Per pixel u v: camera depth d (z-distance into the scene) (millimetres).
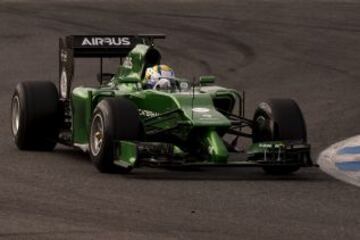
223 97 42094
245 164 38500
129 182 37438
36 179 37750
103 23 92812
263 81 69000
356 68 72500
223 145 38438
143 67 43125
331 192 36281
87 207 32656
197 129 38844
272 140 40281
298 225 30656
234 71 72438
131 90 42625
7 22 92938
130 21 93812
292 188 37062
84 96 42719
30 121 44750
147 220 30875
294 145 39281
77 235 28609
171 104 40094
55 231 29078
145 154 38000
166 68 42656
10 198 33906
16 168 40406
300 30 88375
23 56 79438
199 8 101688
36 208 32344
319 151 46812
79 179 37906
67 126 45688
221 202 34031
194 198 34625
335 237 29172
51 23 92688
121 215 31500
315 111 58281
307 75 70438
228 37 85562
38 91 45281
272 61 75500
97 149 39688
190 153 40062
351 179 39438
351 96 62719
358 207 33562
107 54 46250
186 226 30172
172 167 41406
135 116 39156
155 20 94312
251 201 34312
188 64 75062
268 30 88500
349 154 45125
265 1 106625
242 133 41906
